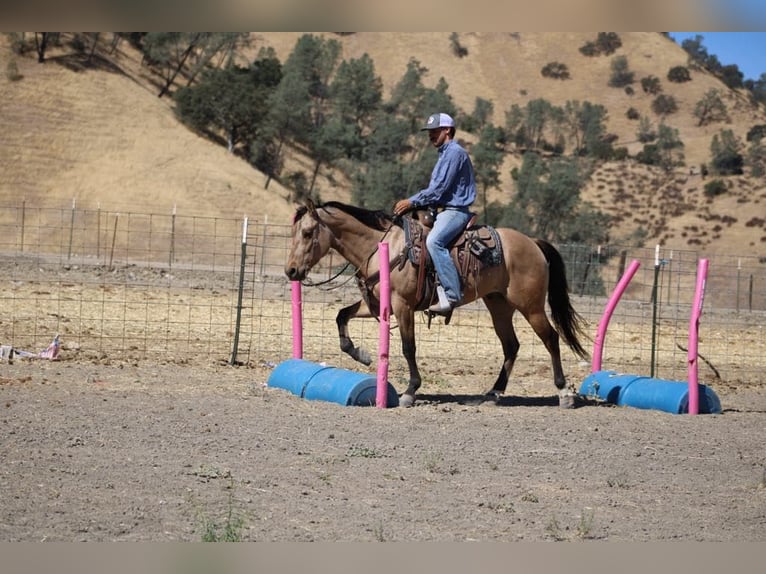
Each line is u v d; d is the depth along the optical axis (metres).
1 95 75.69
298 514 6.75
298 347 12.54
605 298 28.55
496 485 7.86
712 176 112.44
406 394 11.20
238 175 76.06
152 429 9.03
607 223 91.19
